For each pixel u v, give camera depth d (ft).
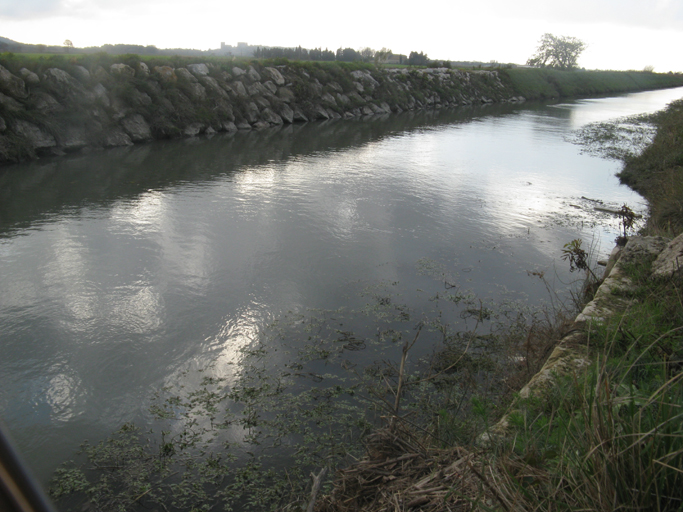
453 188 44.75
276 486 12.42
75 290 22.61
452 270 26.48
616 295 15.55
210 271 25.23
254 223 33.12
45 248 27.58
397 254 28.53
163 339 18.99
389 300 22.81
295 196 40.37
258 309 21.56
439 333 19.99
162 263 26.02
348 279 24.99
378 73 120.67
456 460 8.54
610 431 6.28
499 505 6.47
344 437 14.12
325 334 19.77
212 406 15.46
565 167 55.52
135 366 17.28
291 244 29.45
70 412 15.01
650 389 8.39
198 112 74.08
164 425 14.58
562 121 102.94
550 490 6.19
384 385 16.37
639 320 12.25
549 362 11.69
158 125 66.80
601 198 42.16
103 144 59.36
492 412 11.94
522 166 55.72
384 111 114.83
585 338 12.57
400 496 7.94
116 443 13.84
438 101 132.87
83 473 12.80
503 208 38.60
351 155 60.80
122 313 20.75
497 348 18.42
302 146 66.80
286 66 98.07
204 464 13.15
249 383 16.60
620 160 59.98
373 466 9.32
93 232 30.37
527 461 7.10
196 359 17.85
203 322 20.31
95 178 44.60
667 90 243.60
